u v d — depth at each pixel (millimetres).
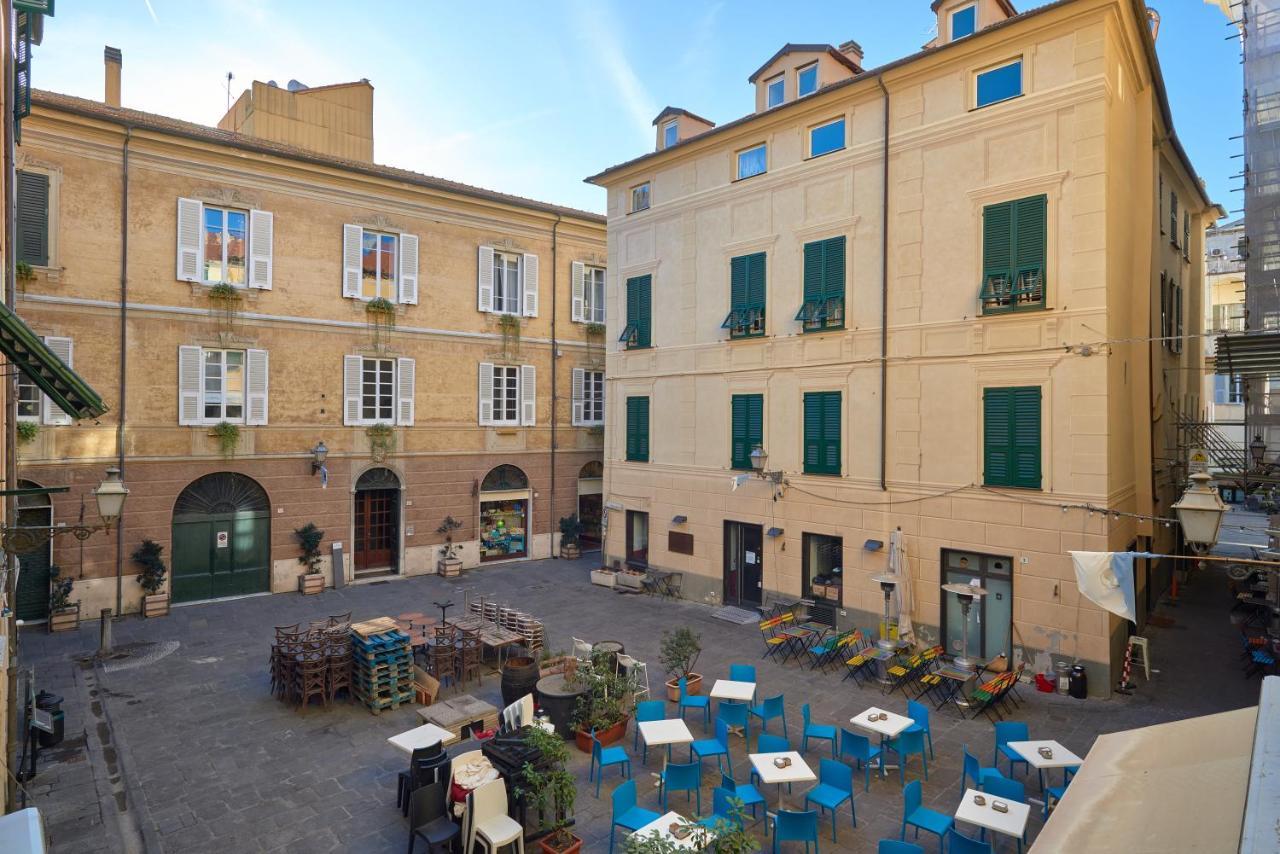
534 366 28094
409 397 24891
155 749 12039
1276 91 15953
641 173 23281
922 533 16688
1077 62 14578
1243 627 18000
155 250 20344
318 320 23094
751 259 20172
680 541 22109
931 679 14109
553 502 28703
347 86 28000
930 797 10555
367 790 10812
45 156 18734
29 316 18484
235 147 21219
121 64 23547
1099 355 14289
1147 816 3500
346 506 23703
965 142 16109
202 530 21344
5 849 3051
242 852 9258
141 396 20094
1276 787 2646
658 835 7414
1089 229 14469
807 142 19062
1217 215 27016
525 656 13766
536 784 8961
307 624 19141
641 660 16453
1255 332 14195
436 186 25062
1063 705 13867
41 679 15062
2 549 8570
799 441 19109
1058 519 14719
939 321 16453
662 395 22719
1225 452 19875
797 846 9344
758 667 15984
